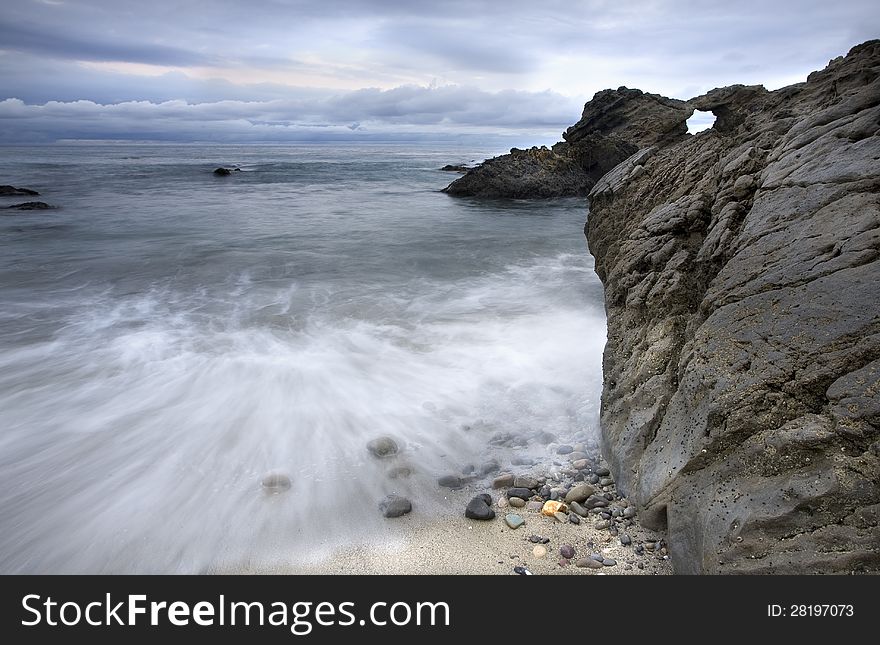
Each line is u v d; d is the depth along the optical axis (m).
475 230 22.84
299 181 49.44
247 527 4.81
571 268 15.48
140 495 5.27
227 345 9.18
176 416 6.77
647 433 5.02
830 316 4.00
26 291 12.64
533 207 32.16
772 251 4.80
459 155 124.38
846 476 3.40
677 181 7.93
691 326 5.24
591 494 5.10
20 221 23.08
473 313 10.94
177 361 8.48
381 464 5.73
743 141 7.19
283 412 6.86
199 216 25.62
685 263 6.04
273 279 13.93
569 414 6.73
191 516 4.97
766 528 3.51
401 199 35.47
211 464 5.77
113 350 8.95
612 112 40.25
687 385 4.58
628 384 5.58
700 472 4.16
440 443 6.14
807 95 7.63
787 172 5.42
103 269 14.84
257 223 23.72
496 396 7.23
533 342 9.18
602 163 37.66
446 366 8.23
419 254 17.42
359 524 4.83
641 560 4.28
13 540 4.69
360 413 6.83
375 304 11.62
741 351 4.32
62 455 5.94
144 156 96.50
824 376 3.79
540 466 5.67
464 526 4.79
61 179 45.88
